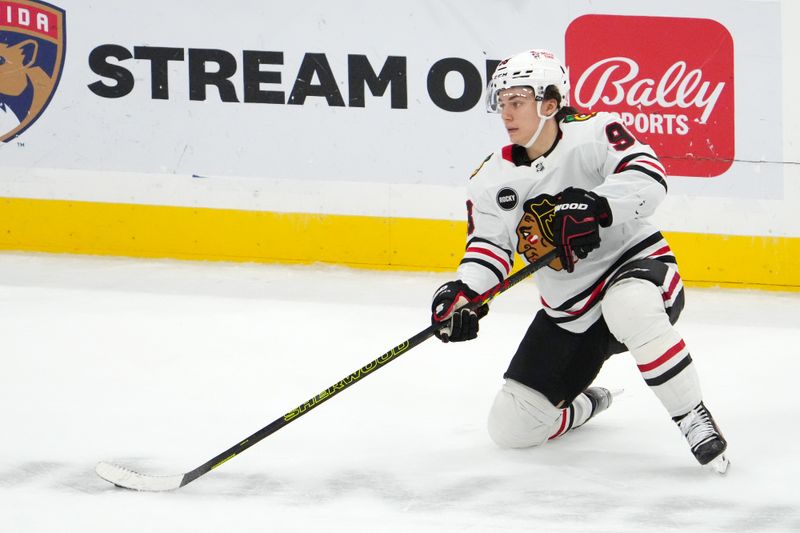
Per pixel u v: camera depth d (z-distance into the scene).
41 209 21.47
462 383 14.58
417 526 9.59
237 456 11.70
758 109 20.38
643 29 20.33
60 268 20.52
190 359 15.49
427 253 21.05
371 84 20.73
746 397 13.95
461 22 20.50
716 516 9.88
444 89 20.66
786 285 20.67
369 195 20.98
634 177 10.78
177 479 10.54
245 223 21.23
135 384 14.36
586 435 12.41
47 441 12.13
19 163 21.34
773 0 20.19
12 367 14.97
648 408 13.46
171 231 21.34
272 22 20.70
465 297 11.27
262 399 13.84
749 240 20.64
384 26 20.59
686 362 10.79
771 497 10.34
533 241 11.56
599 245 10.73
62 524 9.62
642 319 10.68
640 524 9.68
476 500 10.33
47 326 16.89
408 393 14.12
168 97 21.00
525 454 11.71
